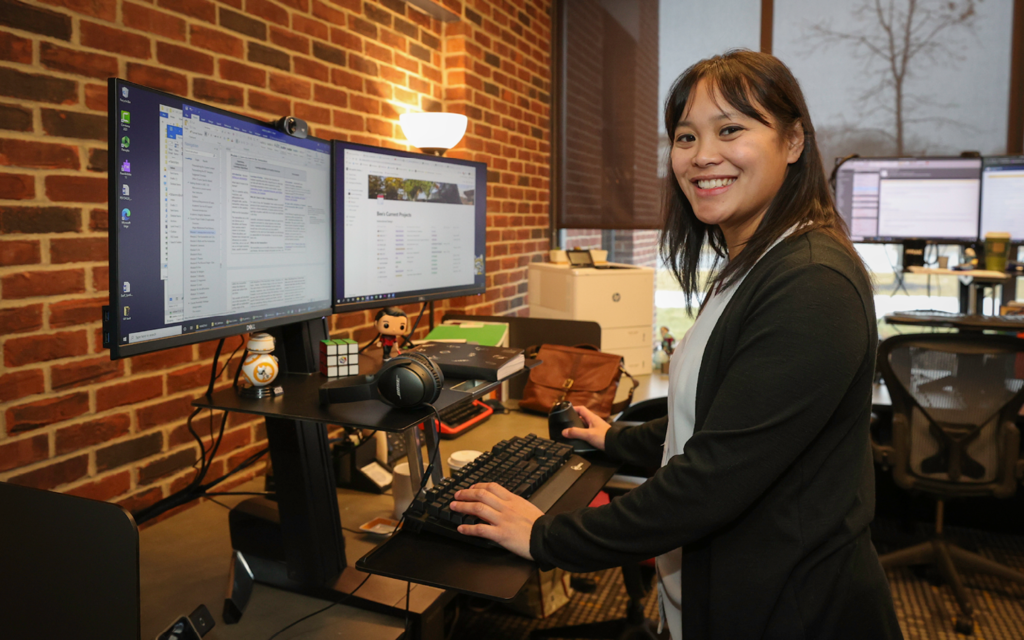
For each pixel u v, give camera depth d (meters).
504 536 0.90
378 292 1.45
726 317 0.86
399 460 1.65
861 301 0.78
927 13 3.08
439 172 1.62
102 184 1.46
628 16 3.53
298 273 1.20
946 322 2.34
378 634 0.98
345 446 1.51
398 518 1.34
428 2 2.49
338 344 1.18
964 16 3.03
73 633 0.73
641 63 3.52
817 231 0.85
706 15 3.41
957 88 3.07
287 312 1.17
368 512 1.38
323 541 1.08
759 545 0.83
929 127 3.11
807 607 0.82
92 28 1.42
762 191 0.88
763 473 0.75
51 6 1.34
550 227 3.71
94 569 0.72
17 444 1.33
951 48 3.06
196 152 0.96
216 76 1.71
